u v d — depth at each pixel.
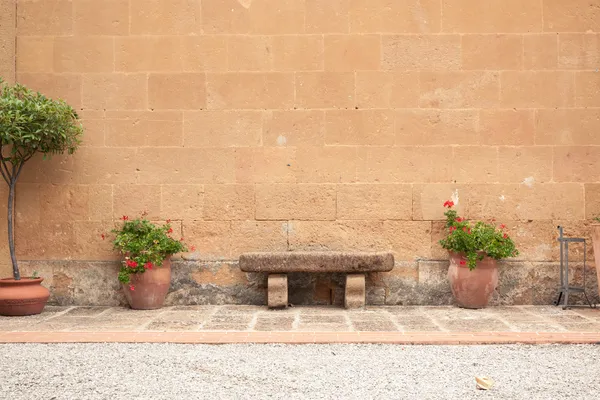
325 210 7.32
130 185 7.37
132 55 7.39
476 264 6.87
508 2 7.31
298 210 7.33
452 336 5.43
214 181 7.37
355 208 7.32
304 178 7.34
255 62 7.38
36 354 4.88
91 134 7.38
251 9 7.39
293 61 7.37
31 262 7.32
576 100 7.30
